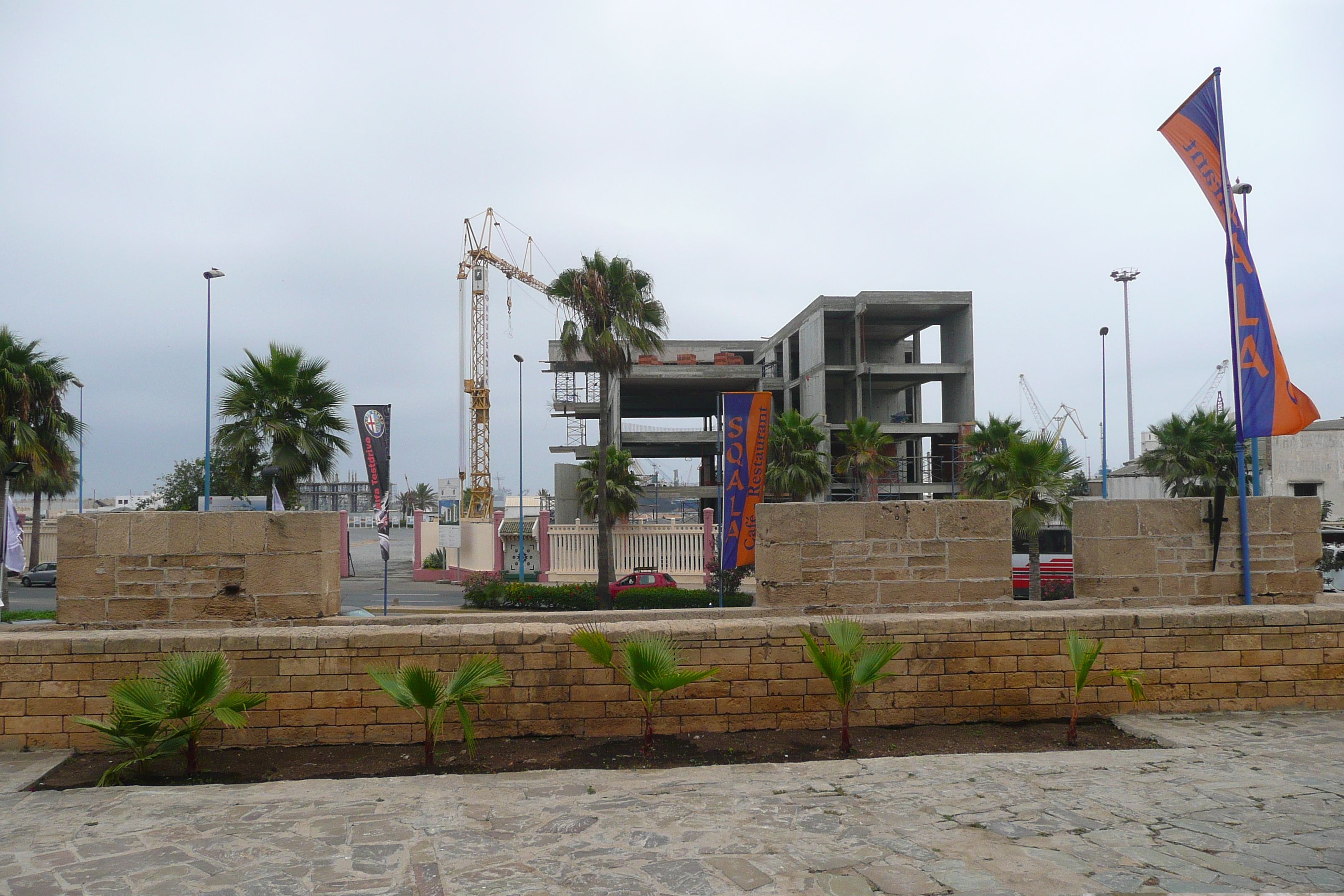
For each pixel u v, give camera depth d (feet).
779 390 153.38
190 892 13.89
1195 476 100.32
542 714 24.56
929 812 17.57
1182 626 26.35
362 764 22.43
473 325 231.71
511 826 17.10
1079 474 100.68
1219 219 31.45
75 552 26.00
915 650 25.58
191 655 21.90
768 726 25.08
